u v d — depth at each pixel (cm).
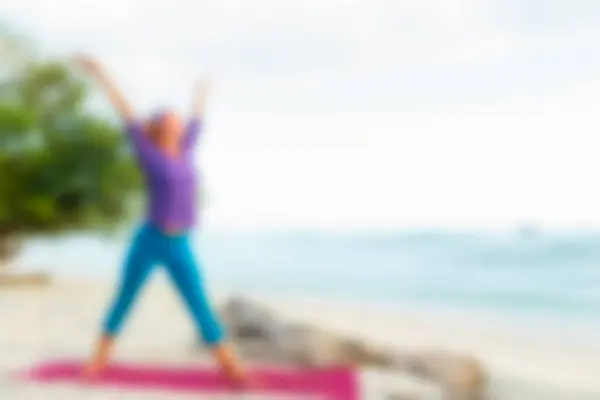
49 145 1859
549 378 703
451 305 2061
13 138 1822
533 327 1471
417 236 5316
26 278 1827
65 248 3512
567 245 3766
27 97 1869
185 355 721
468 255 3888
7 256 1991
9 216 1842
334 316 988
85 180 1891
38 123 1848
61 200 1886
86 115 1900
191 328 926
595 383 687
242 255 5206
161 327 930
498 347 910
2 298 1399
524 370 724
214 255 5169
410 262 3988
